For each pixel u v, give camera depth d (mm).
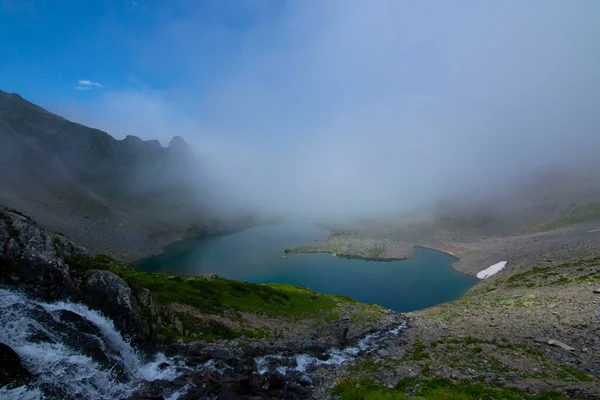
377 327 65438
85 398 22922
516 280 104875
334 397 28703
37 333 24594
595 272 83938
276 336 54656
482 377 30781
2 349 21422
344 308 83062
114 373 26922
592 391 23781
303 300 86375
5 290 26906
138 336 34688
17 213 35281
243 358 38500
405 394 26359
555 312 59062
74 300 31328
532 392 25438
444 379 30172
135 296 41031
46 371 22219
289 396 28344
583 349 40000
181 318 48625
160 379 28750
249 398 25891
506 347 43031
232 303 66688
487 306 77812
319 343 51344
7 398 18656
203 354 37000
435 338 55000
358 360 43000
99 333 29828
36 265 30234
